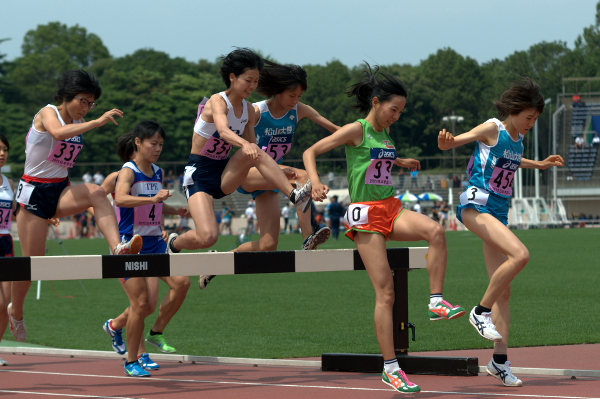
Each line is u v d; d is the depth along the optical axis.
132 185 9.15
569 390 7.02
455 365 8.18
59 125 7.82
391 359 6.87
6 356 10.43
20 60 117.50
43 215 8.31
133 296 8.41
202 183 7.98
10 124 91.81
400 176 73.94
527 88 7.14
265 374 8.60
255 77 7.56
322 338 11.38
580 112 70.00
